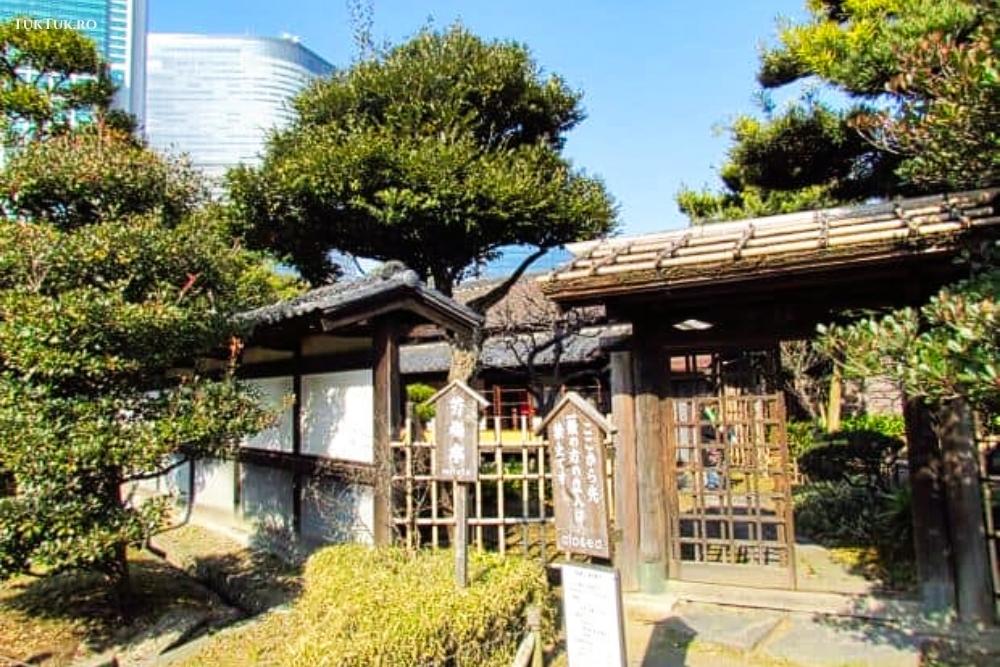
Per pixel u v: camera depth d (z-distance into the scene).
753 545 6.20
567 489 3.99
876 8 9.34
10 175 5.96
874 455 9.05
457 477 4.87
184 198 6.88
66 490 4.96
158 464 5.23
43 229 5.29
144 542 5.27
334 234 11.02
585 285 5.75
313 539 7.70
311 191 9.85
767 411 6.81
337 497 7.38
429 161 9.83
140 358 5.23
